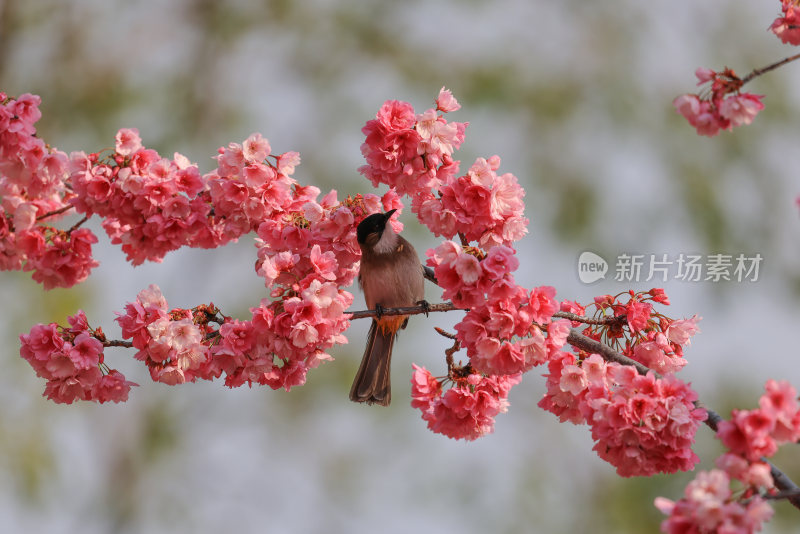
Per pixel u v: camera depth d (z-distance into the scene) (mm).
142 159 7211
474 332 6145
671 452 5637
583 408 5891
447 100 7016
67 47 18391
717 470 4836
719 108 5719
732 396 15141
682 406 5586
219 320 7020
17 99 6945
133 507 18219
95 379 6703
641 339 6867
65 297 15859
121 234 7609
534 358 6160
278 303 6793
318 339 6613
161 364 6777
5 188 7297
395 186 7020
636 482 15688
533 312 6109
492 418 6828
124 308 6879
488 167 6707
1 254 7379
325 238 7281
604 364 6262
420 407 6977
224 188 7078
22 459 15758
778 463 14180
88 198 7055
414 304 8656
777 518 12836
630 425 5605
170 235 7008
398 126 6855
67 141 17844
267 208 7188
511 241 6828
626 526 15438
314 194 7500
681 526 4688
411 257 8633
